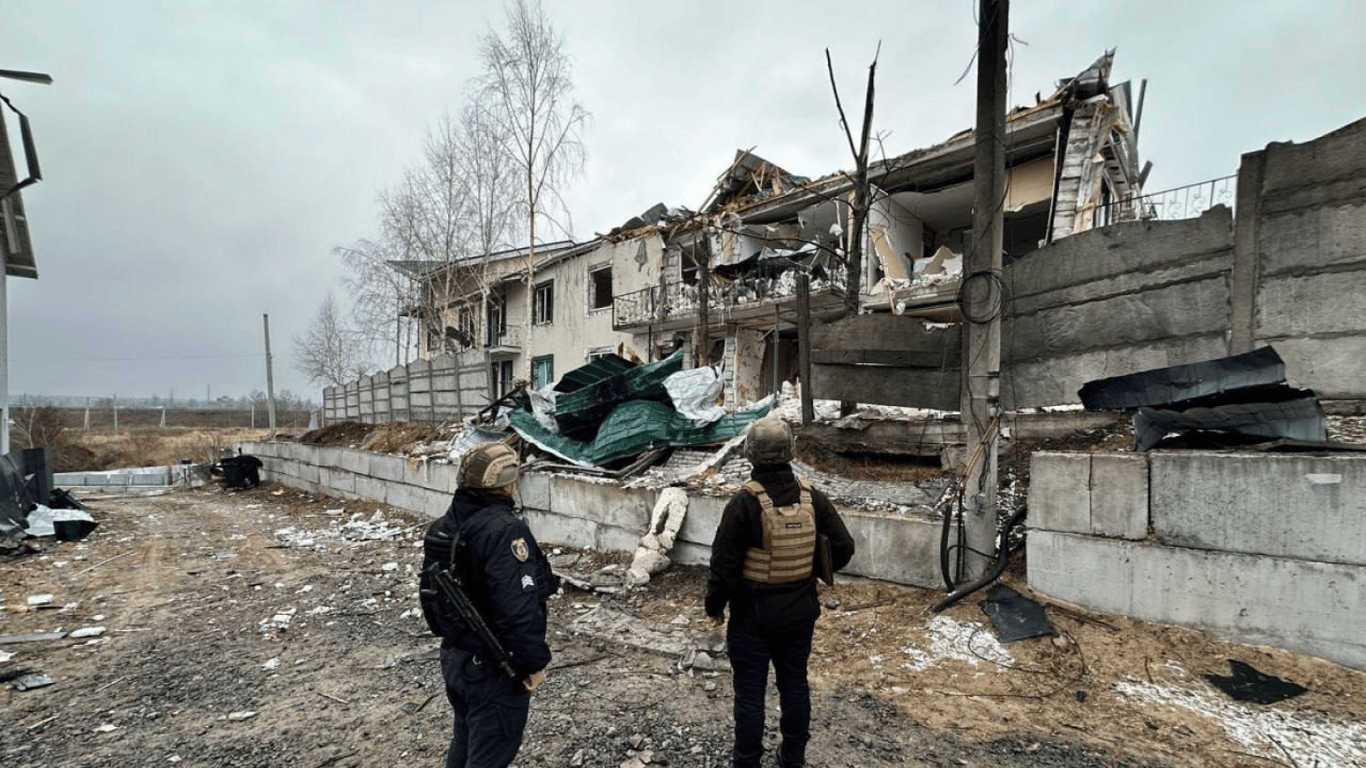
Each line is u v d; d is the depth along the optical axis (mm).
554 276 22766
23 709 3512
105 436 40781
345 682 3812
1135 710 2943
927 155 12500
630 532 6410
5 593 6117
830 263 14328
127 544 8938
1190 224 4305
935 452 5617
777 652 2480
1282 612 3141
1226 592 3303
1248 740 2654
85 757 2959
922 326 5465
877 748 2797
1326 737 2613
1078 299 4855
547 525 7578
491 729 1990
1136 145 13555
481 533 2029
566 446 8508
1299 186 3918
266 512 12875
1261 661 3109
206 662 4227
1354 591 2943
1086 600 3783
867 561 4770
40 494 10523
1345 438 3516
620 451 7621
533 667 1973
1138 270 4535
